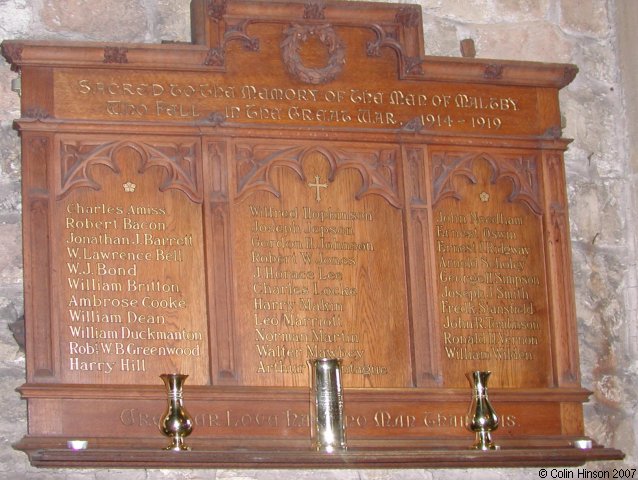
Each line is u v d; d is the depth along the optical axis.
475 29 3.56
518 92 3.47
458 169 3.36
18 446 2.88
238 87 3.24
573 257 3.48
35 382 2.95
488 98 3.44
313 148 3.26
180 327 3.09
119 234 3.10
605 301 3.48
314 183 3.25
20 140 3.12
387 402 3.17
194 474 3.05
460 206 3.36
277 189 3.22
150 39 3.29
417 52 3.37
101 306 3.05
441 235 3.33
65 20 3.23
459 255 3.33
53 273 3.02
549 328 3.36
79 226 3.08
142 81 3.18
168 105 3.18
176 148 3.17
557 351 3.34
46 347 2.98
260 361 3.12
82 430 2.96
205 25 3.22
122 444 2.95
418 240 3.28
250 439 3.04
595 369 3.43
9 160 3.12
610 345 3.46
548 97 3.49
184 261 3.12
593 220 3.53
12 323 3.04
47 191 3.05
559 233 3.41
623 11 3.62
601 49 3.63
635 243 3.53
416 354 3.21
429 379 3.21
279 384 3.12
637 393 3.46
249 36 3.27
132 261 3.09
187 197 3.15
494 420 3.06
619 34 3.63
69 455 2.74
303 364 3.15
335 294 3.21
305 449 3.02
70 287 3.04
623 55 3.62
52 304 3.00
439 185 3.33
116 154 3.13
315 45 3.32
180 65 3.20
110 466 2.83
